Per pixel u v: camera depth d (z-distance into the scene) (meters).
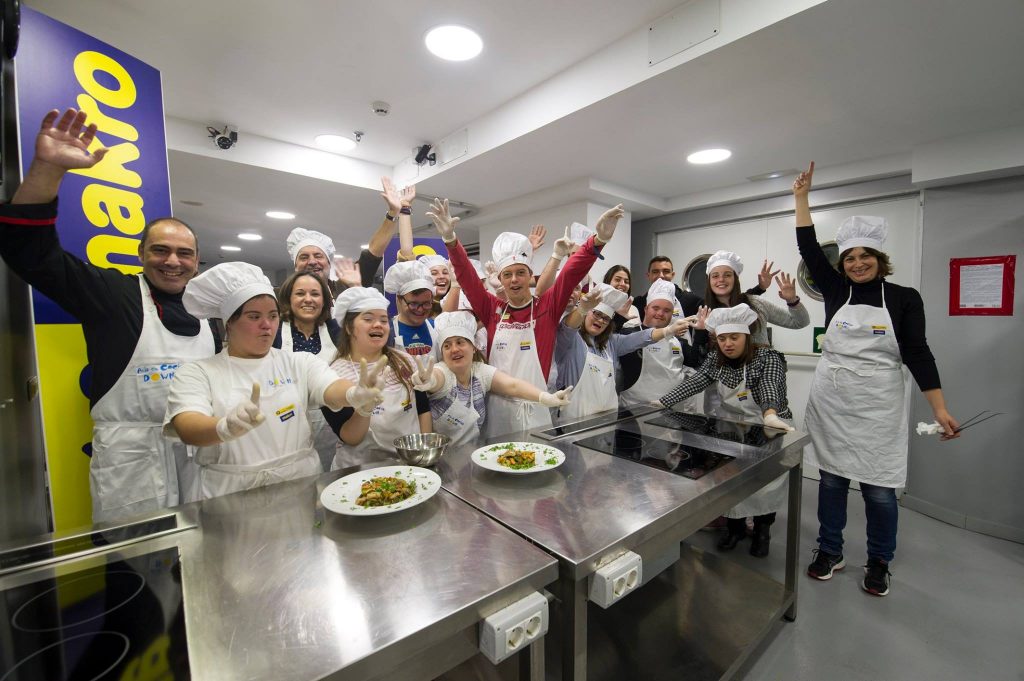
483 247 4.34
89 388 1.40
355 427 1.22
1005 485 2.36
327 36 1.86
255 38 1.87
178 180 3.14
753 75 1.79
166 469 1.36
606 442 1.40
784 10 1.45
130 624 0.58
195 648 0.54
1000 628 1.65
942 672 1.44
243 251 6.32
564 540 0.82
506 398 1.85
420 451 1.12
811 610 1.74
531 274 1.90
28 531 1.17
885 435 1.81
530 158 2.73
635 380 2.55
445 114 2.60
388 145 3.03
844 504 1.94
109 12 1.69
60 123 1.00
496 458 1.18
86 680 0.48
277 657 0.53
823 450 1.96
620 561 0.81
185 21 1.76
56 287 1.15
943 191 2.55
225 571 0.70
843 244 1.89
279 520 0.87
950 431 1.71
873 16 1.43
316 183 3.22
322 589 0.66
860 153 2.67
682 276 3.92
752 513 2.06
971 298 2.45
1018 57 1.67
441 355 1.72
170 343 1.35
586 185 3.10
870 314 1.83
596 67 2.00
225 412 1.04
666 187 3.41
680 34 1.70
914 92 1.93
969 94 1.95
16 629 0.57
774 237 3.37
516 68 2.12
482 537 0.81
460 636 0.68
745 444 1.39
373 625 0.58
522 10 1.72
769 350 2.02
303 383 1.17
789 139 2.46
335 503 0.88
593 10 1.73
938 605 1.78
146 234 1.31
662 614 1.56
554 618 1.36
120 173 1.49
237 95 2.34
